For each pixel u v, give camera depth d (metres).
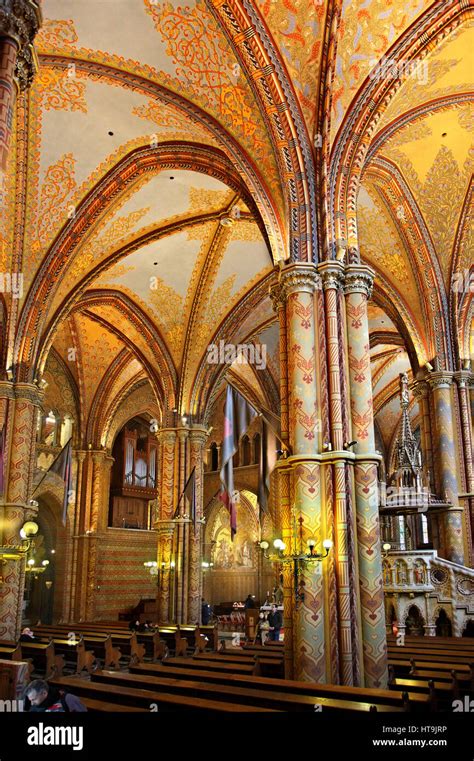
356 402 10.82
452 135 15.56
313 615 9.66
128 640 16.36
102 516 28.34
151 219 18.25
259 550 31.98
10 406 16.50
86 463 27.73
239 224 18.80
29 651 14.09
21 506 15.96
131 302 21.88
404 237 17.91
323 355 10.92
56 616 26.11
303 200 11.58
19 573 15.71
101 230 17.58
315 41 11.23
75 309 20.62
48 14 11.69
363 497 10.31
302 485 10.19
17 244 15.93
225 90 12.17
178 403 22.36
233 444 12.45
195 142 14.54
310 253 11.37
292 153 11.64
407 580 16.56
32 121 14.12
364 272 11.45
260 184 12.37
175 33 11.77
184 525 21.28
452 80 13.45
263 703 6.96
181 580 20.86
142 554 31.22
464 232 17.78
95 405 27.89
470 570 16.12
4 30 5.45
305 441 10.45
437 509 17.78
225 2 10.73
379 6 10.95
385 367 30.11
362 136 11.92
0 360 16.80
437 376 18.27
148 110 13.93
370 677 9.57
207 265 20.22
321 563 9.94
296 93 11.59
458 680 8.02
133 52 12.50
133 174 15.84
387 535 27.72
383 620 9.86
